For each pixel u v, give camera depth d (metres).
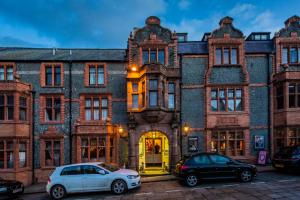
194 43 18.92
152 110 16.22
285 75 16.84
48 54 19.44
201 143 17.58
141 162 18.03
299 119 16.67
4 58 18.08
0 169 15.73
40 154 17.34
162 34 18.02
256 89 18.02
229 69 17.98
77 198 11.56
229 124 17.56
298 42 18.14
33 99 17.72
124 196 11.38
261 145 17.56
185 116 17.72
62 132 17.67
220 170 12.45
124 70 18.38
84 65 18.31
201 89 17.97
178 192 11.48
